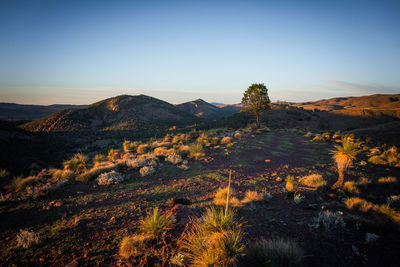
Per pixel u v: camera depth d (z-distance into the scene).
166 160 15.85
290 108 102.62
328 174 12.23
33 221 5.91
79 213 6.47
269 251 3.78
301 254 3.81
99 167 12.83
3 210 6.78
